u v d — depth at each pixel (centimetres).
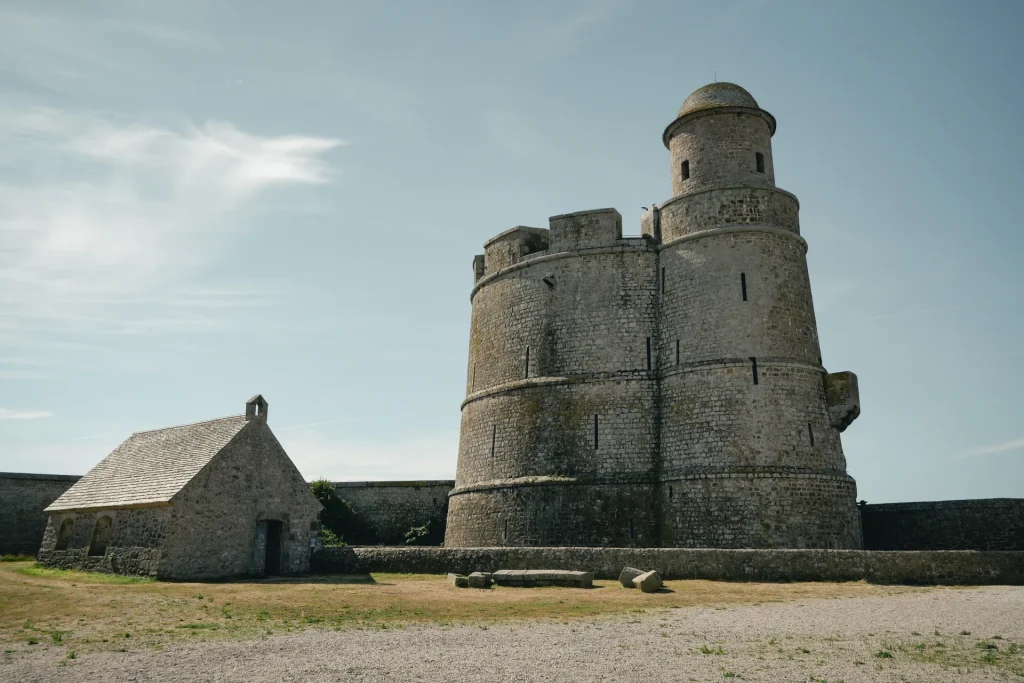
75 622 1561
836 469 2900
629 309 3303
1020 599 1808
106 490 2794
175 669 1127
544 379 3391
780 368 2906
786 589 2077
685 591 2070
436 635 1408
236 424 2653
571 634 1417
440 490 4431
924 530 2962
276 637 1391
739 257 3041
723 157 3241
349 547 2780
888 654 1223
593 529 3080
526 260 3638
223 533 2469
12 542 3784
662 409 3122
